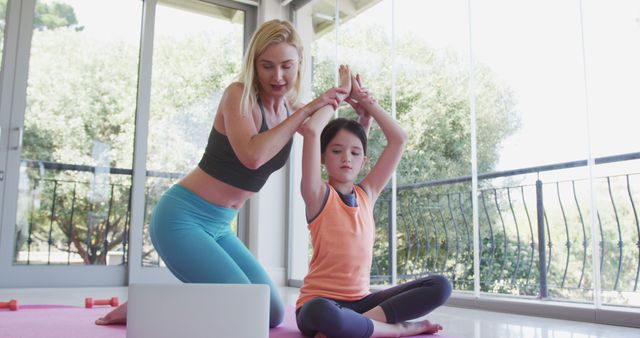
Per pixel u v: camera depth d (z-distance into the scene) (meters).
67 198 3.79
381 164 1.70
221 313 1.05
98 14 4.00
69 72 3.87
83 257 3.79
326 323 1.27
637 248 2.85
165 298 1.04
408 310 1.45
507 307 2.50
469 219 3.58
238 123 1.54
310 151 1.48
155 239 1.74
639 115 2.78
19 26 3.73
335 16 4.13
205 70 4.31
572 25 3.04
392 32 3.59
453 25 3.55
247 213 4.33
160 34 4.17
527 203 3.29
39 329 1.69
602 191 2.95
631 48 2.78
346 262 1.49
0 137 3.60
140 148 3.98
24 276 3.61
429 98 3.69
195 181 1.74
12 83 3.67
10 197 3.60
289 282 4.14
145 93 4.04
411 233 3.86
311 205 1.51
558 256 3.15
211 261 1.67
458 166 3.60
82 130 3.87
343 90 1.60
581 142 3.02
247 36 4.48
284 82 1.60
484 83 3.44
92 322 1.86
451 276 3.66
